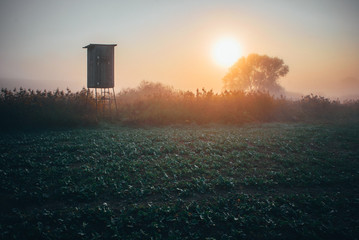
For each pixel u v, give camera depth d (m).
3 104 15.16
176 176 7.73
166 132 14.68
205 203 6.08
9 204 5.91
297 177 7.84
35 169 8.04
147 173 7.83
